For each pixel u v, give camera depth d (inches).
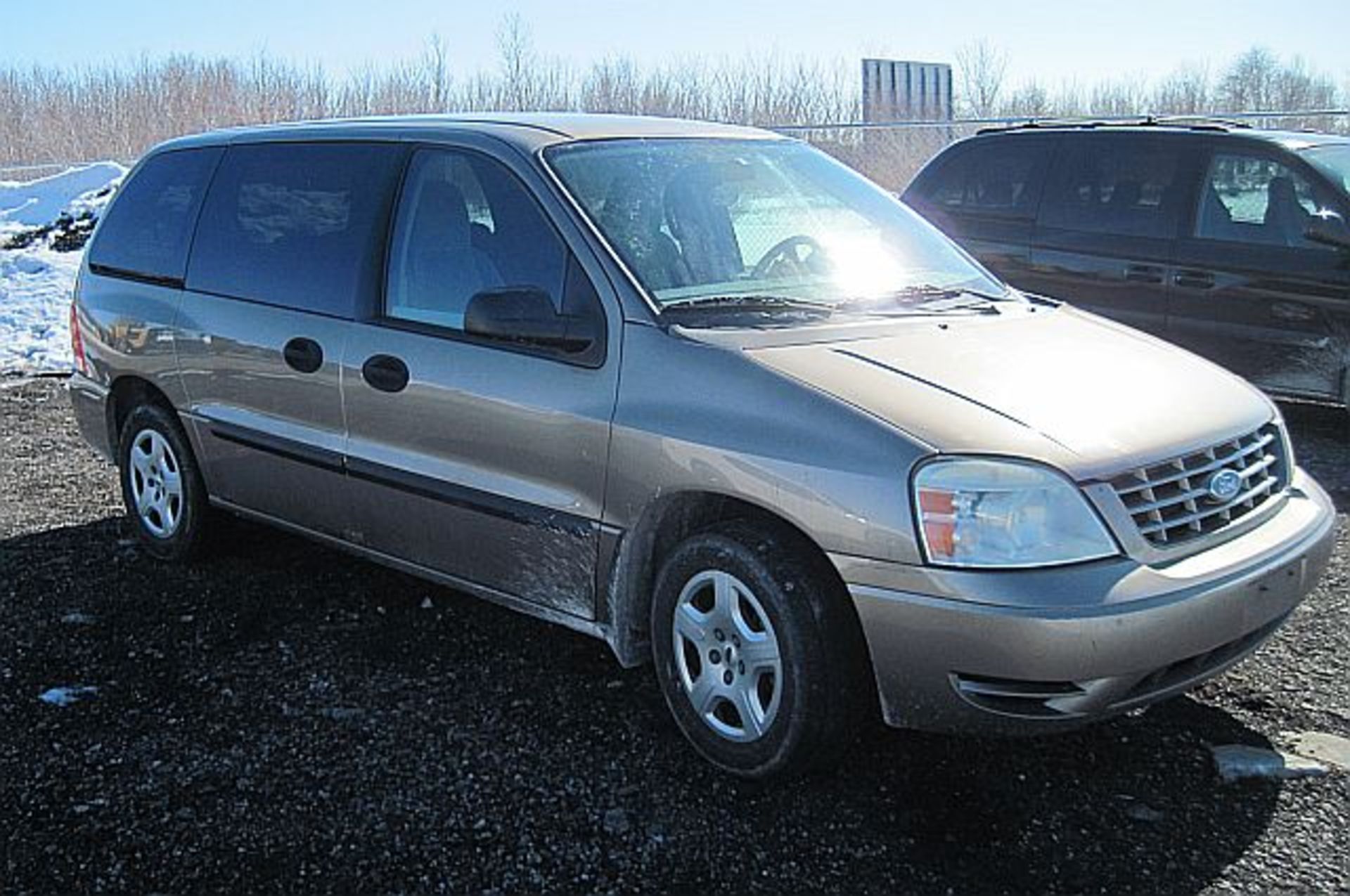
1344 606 177.3
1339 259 258.7
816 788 131.1
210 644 168.6
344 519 169.9
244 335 177.8
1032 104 1117.7
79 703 151.5
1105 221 291.7
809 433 123.4
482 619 175.8
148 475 201.8
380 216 165.2
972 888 114.7
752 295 145.9
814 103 1099.9
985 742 139.6
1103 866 117.6
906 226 175.9
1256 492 133.3
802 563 125.6
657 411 133.0
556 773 134.6
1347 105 1113.4
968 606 115.0
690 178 160.7
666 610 136.9
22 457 268.1
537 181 150.7
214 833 124.1
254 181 185.8
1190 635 118.6
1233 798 128.6
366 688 154.9
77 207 570.3
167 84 1179.3
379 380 158.9
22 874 117.9
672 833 123.3
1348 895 113.0
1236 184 275.4
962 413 122.8
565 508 142.0
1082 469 118.3
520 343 145.9
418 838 123.0
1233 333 274.1
